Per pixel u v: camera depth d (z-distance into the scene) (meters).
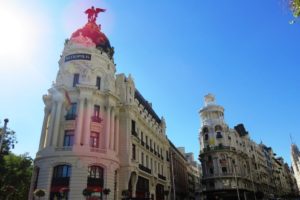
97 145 41.03
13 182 51.88
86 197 35.81
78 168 36.59
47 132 41.62
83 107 41.38
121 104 48.09
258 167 104.94
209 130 88.69
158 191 57.97
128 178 42.38
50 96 44.56
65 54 46.66
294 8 10.74
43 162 38.09
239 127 102.94
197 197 109.69
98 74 45.78
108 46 50.91
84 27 51.16
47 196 35.84
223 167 81.31
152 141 60.94
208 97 97.75
